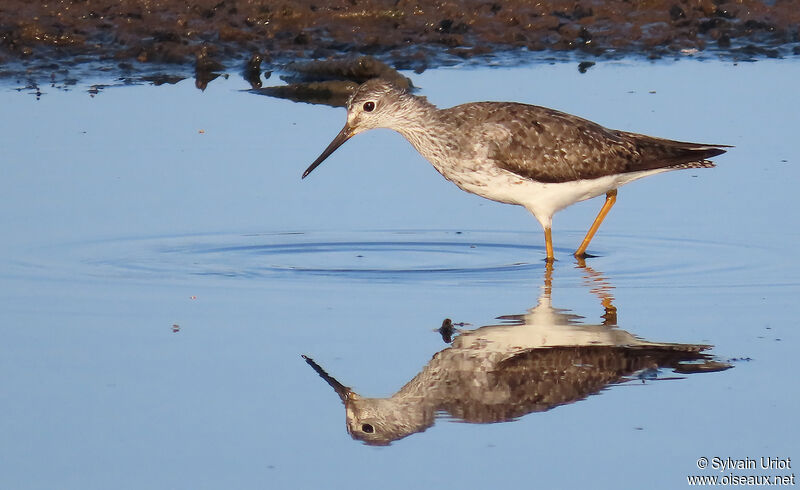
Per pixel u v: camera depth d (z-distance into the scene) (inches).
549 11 905.5
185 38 858.8
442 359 427.5
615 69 808.9
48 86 769.6
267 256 548.7
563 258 552.7
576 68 814.5
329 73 802.8
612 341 442.0
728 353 430.0
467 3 910.4
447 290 502.3
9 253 537.3
